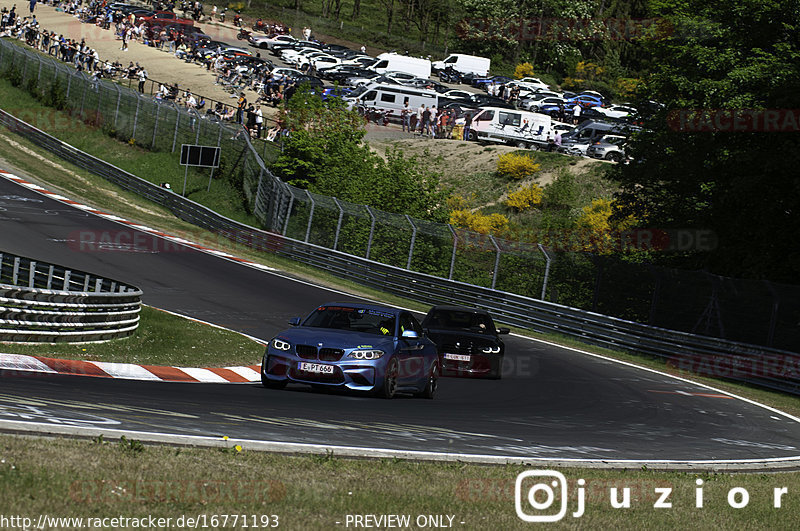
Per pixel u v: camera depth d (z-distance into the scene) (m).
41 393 31.58
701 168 103.19
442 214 151.00
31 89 190.62
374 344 43.25
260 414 33.97
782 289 81.88
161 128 171.12
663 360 88.75
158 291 90.75
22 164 152.12
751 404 66.56
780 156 89.44
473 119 197.50
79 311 53.56
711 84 96.38
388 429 34.31
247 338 69.50
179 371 51.28
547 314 100.62
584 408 53.28
